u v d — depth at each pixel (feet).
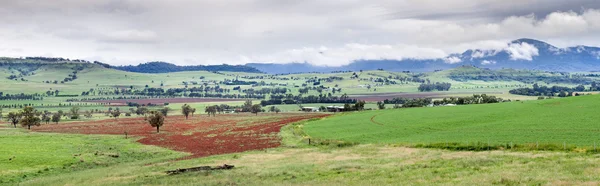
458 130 310.45
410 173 152.15
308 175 163.22
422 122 378.94
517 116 362.74
